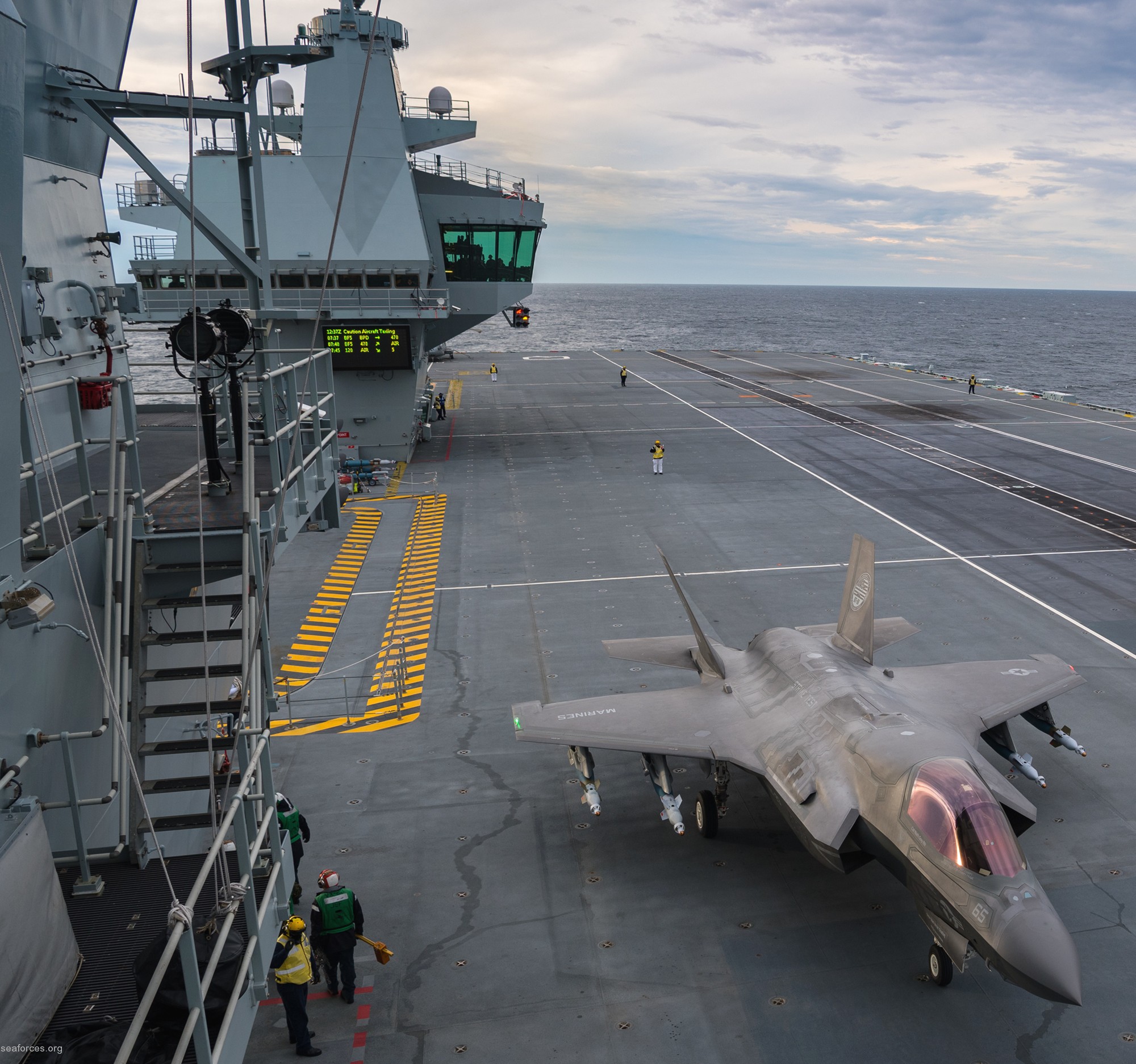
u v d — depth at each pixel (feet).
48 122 45.85
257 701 29.63
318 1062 33.96
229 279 123.95
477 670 70.74
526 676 69.31
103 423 52.39
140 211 125.59
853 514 113.70
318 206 125.18
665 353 352.08
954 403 208.03
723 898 43.57
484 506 121.19
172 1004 21.01
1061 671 54.65
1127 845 46.16
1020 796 39.42
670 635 76.23
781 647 54.65
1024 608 80.48
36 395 43.60
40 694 26.63
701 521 111.65
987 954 32.89
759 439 164.86
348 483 130.00
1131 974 37.45
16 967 19.84
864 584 54.08
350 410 139.74
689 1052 34.24
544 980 38.29
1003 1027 35.06
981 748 56.65
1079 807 49.75
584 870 46.16
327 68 124.06
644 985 37.86
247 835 25.05
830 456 149.28
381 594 88.38
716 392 228.22
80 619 29.09
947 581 87.81
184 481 40.98
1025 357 541.34
